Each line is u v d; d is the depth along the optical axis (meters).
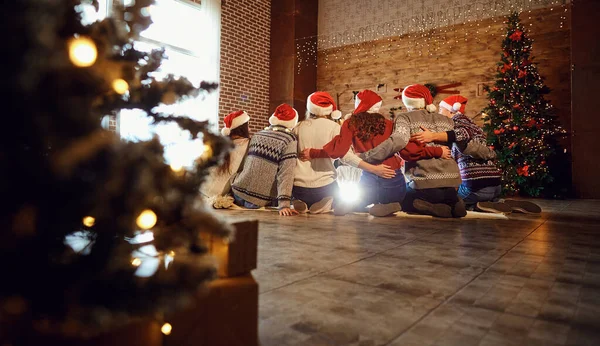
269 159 3.99
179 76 1.05
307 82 9.75
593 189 6.81
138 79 0.99
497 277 1.65
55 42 0.62
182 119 1.00
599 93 6.78
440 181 3.59
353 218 3.57
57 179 0.65
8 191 0.66
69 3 0.81
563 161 7.18
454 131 3.64
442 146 3.65
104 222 0.77
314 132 4.02
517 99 6.94
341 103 9.74
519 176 6.73
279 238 2.53
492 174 4.00
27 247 0.72
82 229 0.85
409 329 1.10
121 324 0.72
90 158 0.63
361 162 3.61
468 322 1.16
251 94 9.16
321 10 10.02
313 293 1.42
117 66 0.75
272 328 1.09
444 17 8.45
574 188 6.95
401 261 1.93
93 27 0.85
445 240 2.50
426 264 1.87
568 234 2.76
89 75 0.66
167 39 7.55
